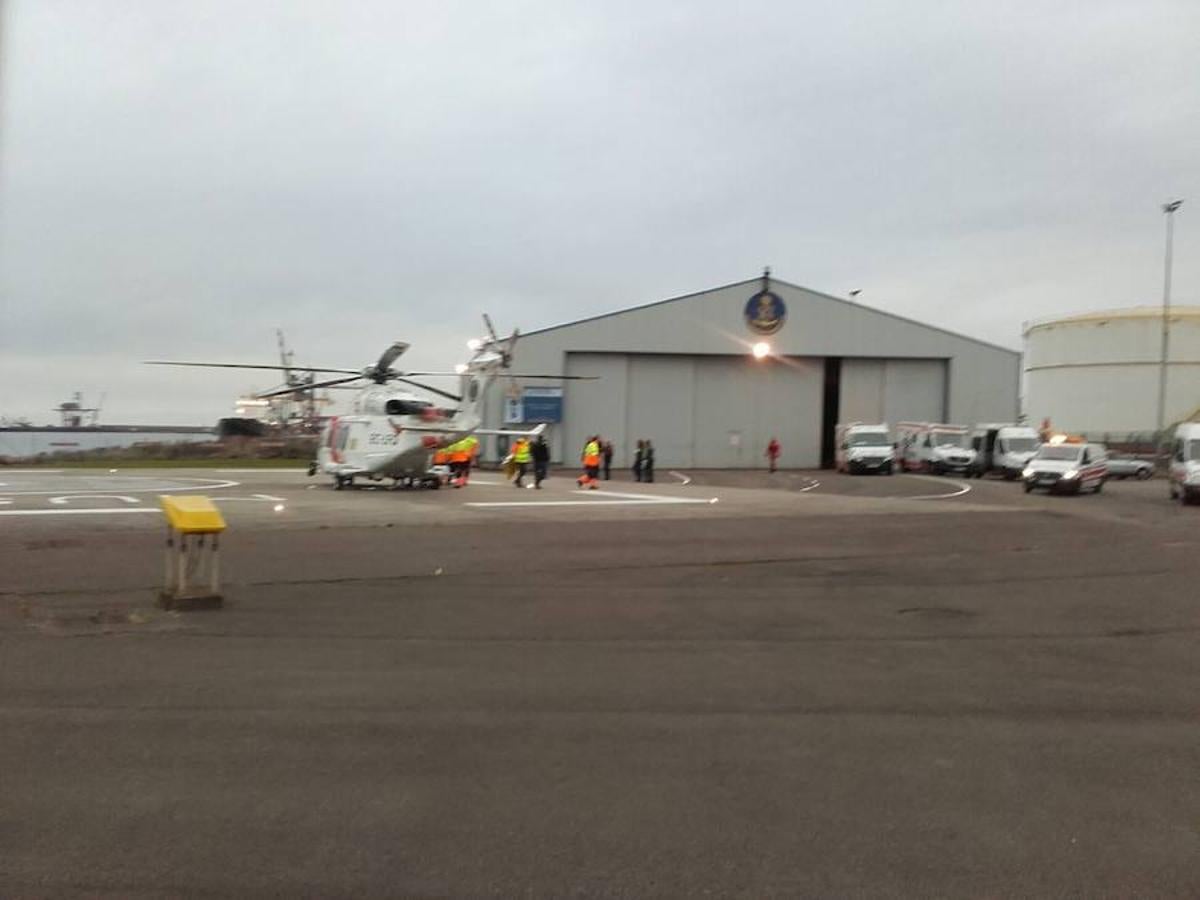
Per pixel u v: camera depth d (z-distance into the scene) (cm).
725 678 718
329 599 1036
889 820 452
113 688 670
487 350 3177
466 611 976
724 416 5422
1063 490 3086
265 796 475
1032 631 901
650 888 382
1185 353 5975
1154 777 512
